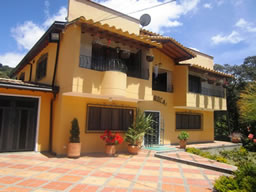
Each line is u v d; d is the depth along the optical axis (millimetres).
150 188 5090
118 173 6301
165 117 12844
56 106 8984
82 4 9500
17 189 4656
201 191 4980
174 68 13398
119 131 10156
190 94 12859
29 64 14359
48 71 10469
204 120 15609
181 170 6977
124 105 10422
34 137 8898
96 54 9461
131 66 10602
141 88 9531
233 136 16422
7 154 8156
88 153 9039
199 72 13781
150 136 11984
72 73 7637
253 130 7367
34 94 8969
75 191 4680
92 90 7992
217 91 15930
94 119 9375
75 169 6535
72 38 8031
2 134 8180
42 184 5047
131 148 9523
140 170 6762
